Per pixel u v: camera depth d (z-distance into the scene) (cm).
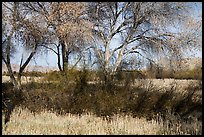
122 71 1650
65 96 1484
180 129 1092
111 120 1248
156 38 2152
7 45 1598
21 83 1661
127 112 1370
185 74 1841
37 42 1723
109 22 2238
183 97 1412
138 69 1783
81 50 1977
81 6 1806
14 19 1548
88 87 1526
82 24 1819
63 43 1898
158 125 1146
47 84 1581
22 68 1730
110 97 1441
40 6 1695
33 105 1423
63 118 1270
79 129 1105
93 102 1428
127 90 1491
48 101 1454
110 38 2206
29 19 1614
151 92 1462
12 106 1410
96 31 2139
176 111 1360
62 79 1575
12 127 1093
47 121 1202
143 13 2089
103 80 1566
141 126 1134
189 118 1259
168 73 2012
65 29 1738
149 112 1359
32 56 1730
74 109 1420
